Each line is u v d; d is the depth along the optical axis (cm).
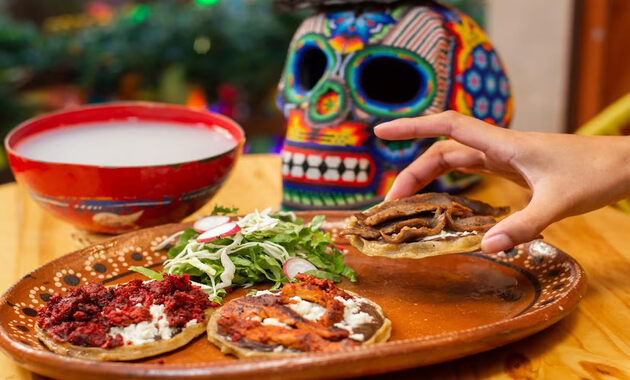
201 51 98
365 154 62
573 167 46
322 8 65
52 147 61
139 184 56
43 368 40
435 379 42
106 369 39
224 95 102
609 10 101
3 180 96
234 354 42
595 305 49
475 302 49
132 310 44
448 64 62
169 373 38
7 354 42
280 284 52
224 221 55
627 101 78
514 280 52
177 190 57
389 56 62
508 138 47
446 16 63
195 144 62
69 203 57
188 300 46
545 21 107
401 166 62
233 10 99
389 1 62
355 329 43
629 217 63
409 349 39
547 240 59
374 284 52
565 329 46
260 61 99
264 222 54
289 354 40
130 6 105
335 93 62
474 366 43
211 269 51
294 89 65
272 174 76
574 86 106
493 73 66
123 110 66
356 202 63
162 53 96
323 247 54
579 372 42
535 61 109
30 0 107
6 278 54
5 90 94
